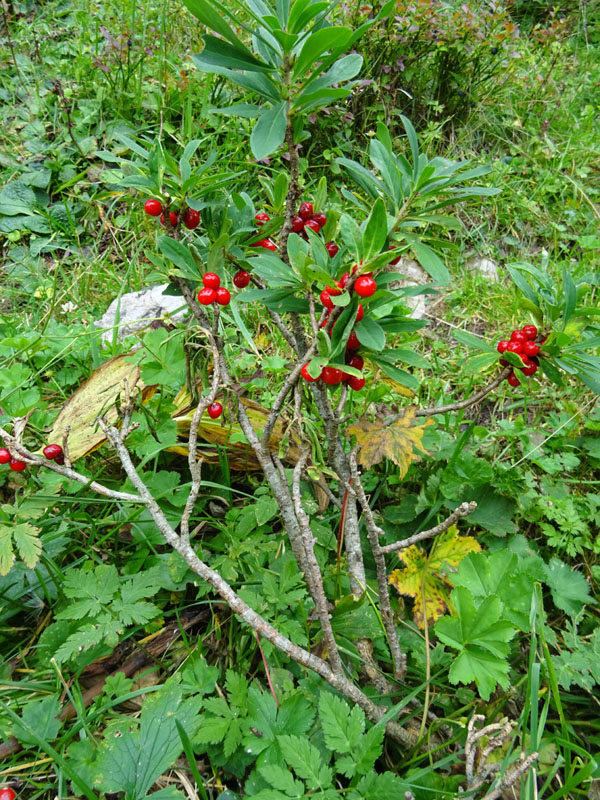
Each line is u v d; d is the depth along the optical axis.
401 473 1.57
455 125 4.73
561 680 1.61
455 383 2.94
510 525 2.03
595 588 2.06
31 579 1.82
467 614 1.39
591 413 2.62
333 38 1.07
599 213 4.26
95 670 1.65
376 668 1.60
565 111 5.17
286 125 1.23
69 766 1.35
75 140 3.90
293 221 1.47
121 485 2.08
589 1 6.70
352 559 1.67
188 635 1.76
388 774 1.25
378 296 1.25
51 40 4.79
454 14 4.12
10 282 3.39
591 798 1.43
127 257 3.55
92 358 2.69
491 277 3.76
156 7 4.78
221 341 1.49
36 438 2.10
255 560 1.85
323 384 1.44
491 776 1.35
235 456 2.10
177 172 1.35
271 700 1.41
